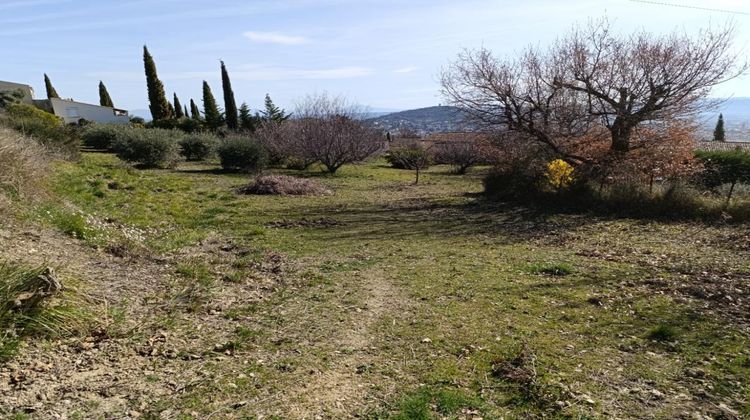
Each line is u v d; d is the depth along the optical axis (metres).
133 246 7.00
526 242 9.83
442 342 4.43
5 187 7.41
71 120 53.25
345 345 4.29
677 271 7.23
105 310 4.39
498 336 4.60
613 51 14.99
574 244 9.54
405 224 11.96
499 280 6.73
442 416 3.10
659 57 14.50
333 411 3.12
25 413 2.77
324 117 26.61
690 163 15.50
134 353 3.78
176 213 11.38
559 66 15.59
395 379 3.64
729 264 7.64
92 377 3.32
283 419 2.98
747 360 4.10
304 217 12.58
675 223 11.47
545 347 4.34
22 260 4.91
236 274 6.39
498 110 16.44
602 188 14.27
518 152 16.89
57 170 12.85
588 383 3.63
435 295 5.97
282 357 3.94
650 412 3.23
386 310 5.36
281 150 27.12
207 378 3.46
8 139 8.23
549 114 15.96
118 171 17.89
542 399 3.34
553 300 5.81
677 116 14.83
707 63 14.42
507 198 16.28
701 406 3.33
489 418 3.09
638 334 4.71
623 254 8.53
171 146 24.45
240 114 42.12
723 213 11.27
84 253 6.18
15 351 3.39
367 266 7.50
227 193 16.42
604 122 15.65
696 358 4.15
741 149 17.47
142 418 2.88
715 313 5.34
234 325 4.64
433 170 31.33
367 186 20.94
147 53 48.81
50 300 4.00
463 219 12.83
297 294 5.82
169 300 5.09
